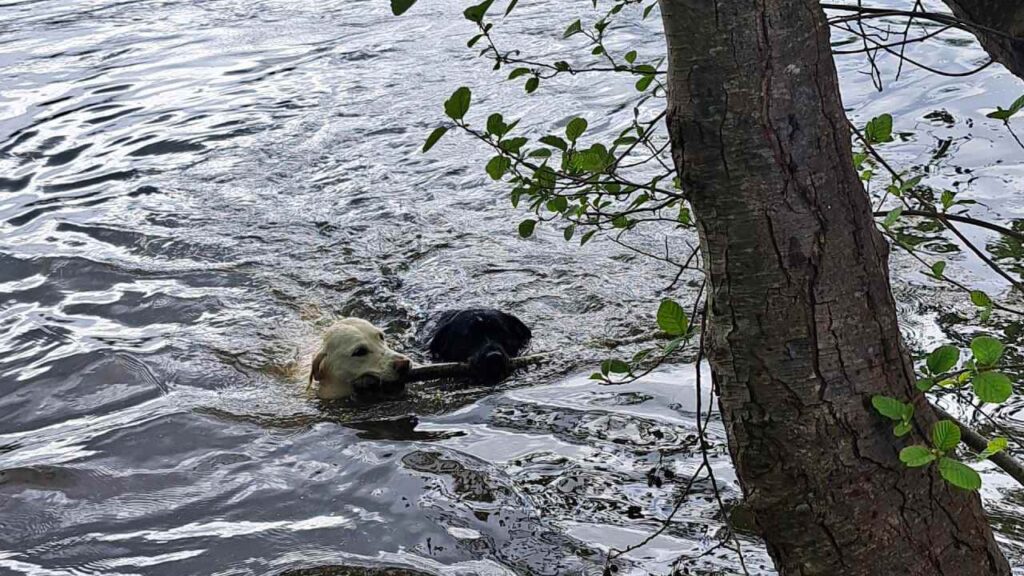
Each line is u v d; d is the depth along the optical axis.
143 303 7.65
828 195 2.71
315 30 15.39
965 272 6.79
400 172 9.95
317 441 5.70
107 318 7.44
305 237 8.70
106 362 6.73
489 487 5.01
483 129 10.72
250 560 4.57
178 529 4.86
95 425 5.98
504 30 14.19
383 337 6.76
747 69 2.64
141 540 4.79
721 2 2.62
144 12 17.25
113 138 11.31
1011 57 3.76
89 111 12.28
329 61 13.73
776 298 2.74
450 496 4.95
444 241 8.49
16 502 5.15
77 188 9.97
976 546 2.93
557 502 4.82
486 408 5.95
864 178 3.70
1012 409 5.12
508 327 6.82
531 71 3.94
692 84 2.70
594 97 11.21
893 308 2.86
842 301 2.74
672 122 2.77
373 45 14.30
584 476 5.03
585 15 14.45
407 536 4.65
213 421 5.96
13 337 7.18
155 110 12.20
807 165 2.69
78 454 5.62
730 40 2.63
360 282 7.94
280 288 7.86
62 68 14.21
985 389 2.53
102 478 5.36
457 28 14.69
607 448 5.30
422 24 15.12
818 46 2.68
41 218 9.28
